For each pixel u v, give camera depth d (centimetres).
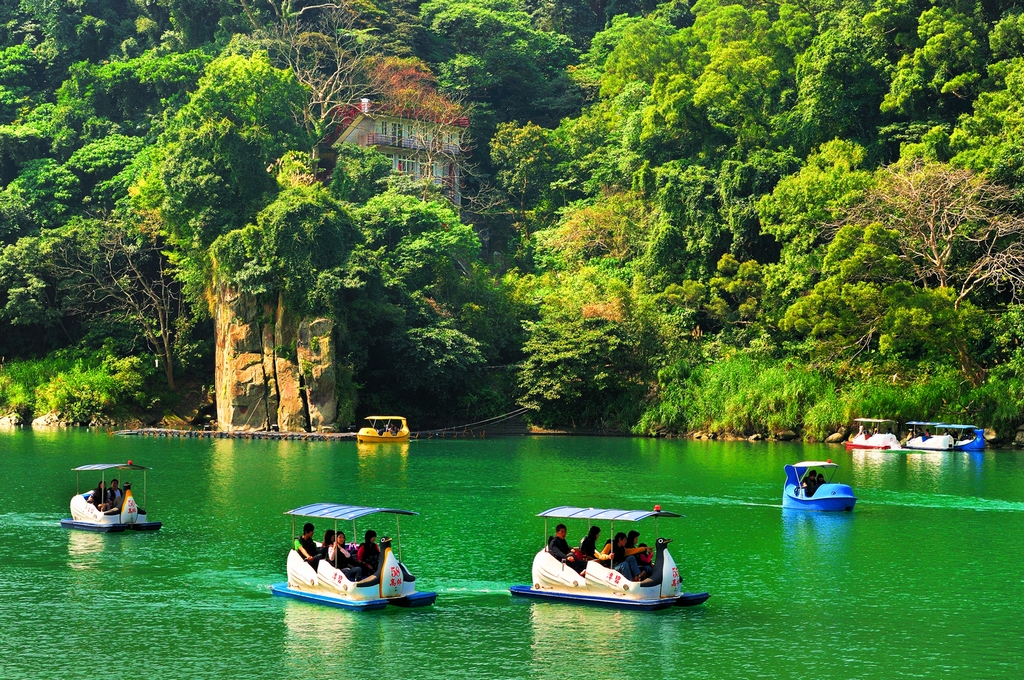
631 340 12800
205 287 12925
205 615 3850
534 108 19588
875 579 4522
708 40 17975
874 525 5906
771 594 4234
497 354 13575
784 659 3366
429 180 15900
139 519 5581
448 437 12025
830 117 14350
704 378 12212
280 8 19338
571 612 3912
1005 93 12988
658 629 3694
